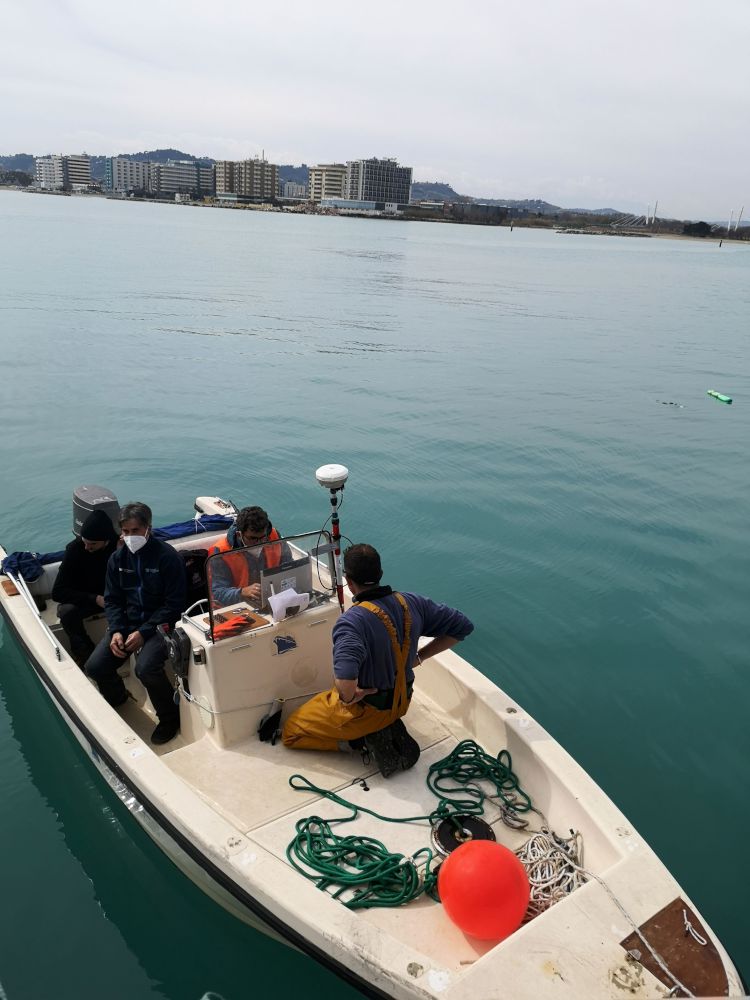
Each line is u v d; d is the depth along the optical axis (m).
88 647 5.03
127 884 3.87
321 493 8.71
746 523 8.28
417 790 3.68
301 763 3.82
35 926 3.61
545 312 25.08
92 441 10.05
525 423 11.71
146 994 3.31
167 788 3.50
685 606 6.51
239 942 3.56
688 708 5.22
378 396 12.92
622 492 9.05
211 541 5.78
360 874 3.18
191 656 3.93
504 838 3.46
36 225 57.22
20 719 5.09
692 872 3.90
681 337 20.92
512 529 7.93
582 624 6.19
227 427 10.85
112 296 22.36
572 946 2.70
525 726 3.77
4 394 11.95
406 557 7.25
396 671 3.53
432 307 24.83
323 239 65.25
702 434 11.52
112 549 4.98
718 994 2.61
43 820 4.25
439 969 2.65
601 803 3.31
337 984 3.31
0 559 5.69
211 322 19.20
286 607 3.89
